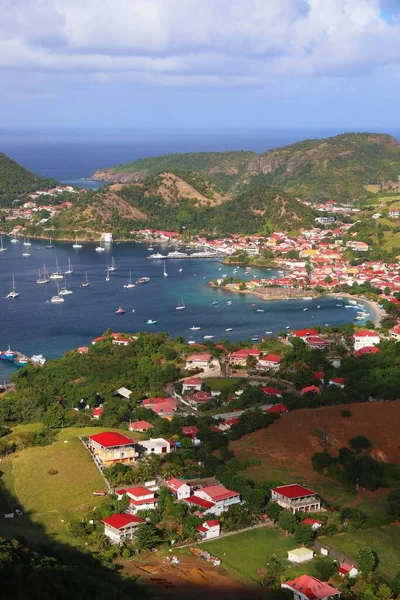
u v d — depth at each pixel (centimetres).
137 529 13125
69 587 10662
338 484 15625
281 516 13638
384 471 15862
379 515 14212
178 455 16400
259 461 16475
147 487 15025
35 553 11381
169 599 11150
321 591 11338
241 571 12244
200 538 13238
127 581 11681
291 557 12575
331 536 13462
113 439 16312
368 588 11575
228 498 14288
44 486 14912
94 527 13412
